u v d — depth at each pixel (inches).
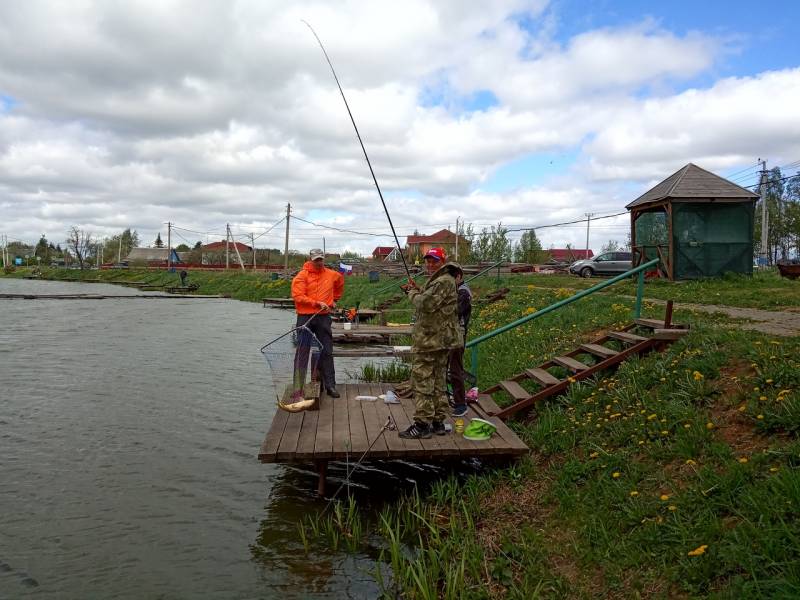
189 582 161.6
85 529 191.8
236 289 1593.3
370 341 589.3
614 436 204.4
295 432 228.8
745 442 170.1
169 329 766.5
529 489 200.8
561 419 237.8
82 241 4124.0
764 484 143.8
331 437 222.5
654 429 195.9
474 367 302.5
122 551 177.9
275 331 742.5
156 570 167.5
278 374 267.7
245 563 171.6
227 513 204.2
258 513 204.7
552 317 423.5
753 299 442.3
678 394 209.6
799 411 166.1
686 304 442.0
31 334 705.6
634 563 141.3
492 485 211.5
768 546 123.3
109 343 624.4
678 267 646.5
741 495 143.9
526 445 218.5
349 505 209.6
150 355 540.4
